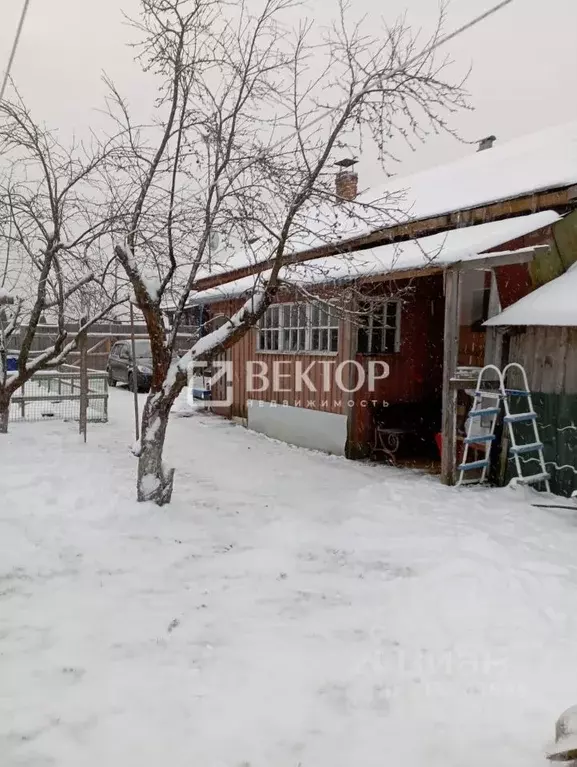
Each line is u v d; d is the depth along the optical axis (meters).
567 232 6.82
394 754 2.34
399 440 8.56
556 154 8.06
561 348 6.02
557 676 2.88
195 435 10.30
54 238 6.65
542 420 6.23
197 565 4.28
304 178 5.26
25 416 11.27
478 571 4.10
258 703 2.65
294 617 3.51
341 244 7.34
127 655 3.03
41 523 4.98
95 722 2.49
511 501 5.84
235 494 6.30
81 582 3.93
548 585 3.90
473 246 6.12
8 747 2.32
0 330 8.52
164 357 5.46
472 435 6.97
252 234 5.70
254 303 5.43
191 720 2.52
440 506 5.72
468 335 7.07
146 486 5.49
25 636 3.20
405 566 4.29
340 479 7.14
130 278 5.21
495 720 2.56
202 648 3.12
